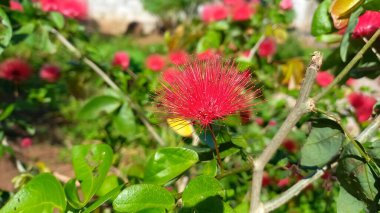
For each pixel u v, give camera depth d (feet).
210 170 0.61
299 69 1.52
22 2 1.14
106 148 0.61
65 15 1.41
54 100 1.64
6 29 1.00
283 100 1.64
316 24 0.77
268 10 1.82
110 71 1.36
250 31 1.83
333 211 1.58
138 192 0.53
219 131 0.64
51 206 0.56
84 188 0.59
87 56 1.33
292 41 5.26
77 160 0.61
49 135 3.22
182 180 1.06
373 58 0.78
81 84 1.54
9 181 2.35
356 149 0.60
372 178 0.60
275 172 1.41
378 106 0.75
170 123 0.63
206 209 0.53
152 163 0.60
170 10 8.68
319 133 0.64
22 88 1.60
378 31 0.57
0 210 0.56
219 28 1.64
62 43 1.35
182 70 0.60
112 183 0.78
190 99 0.58
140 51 6.81
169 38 1.67
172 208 0.54
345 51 0.71
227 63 0.60
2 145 1.31
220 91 0.58
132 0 9.27
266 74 1.68
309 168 0.75
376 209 0.61
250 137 1.40
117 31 8.82
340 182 0.63
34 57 3.51
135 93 1.32
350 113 1.44
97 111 1.26
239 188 1.32
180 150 0.61
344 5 0.71
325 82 1.64
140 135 1.50
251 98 0.60
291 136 1.74
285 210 1.51
